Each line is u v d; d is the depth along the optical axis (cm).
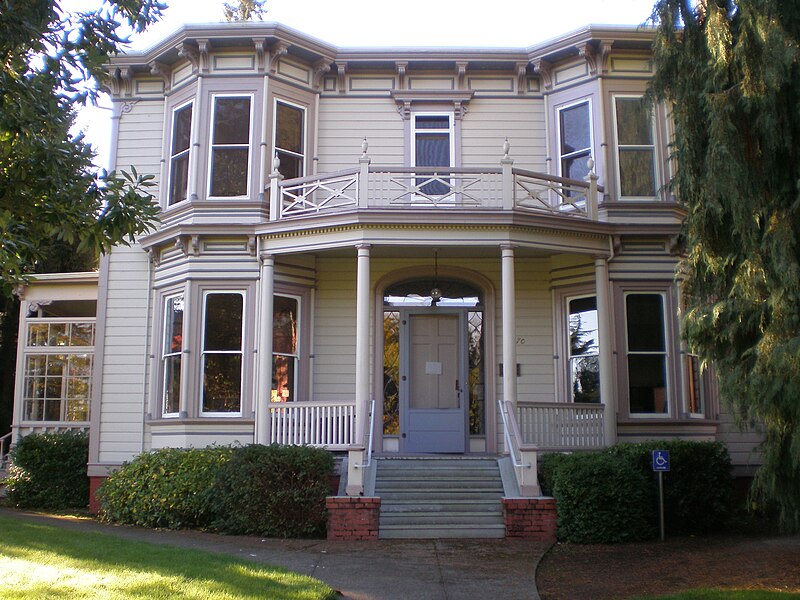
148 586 677
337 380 1420
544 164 1491
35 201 728
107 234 759
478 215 1250
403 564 902
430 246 1268
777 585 791
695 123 926
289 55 1458
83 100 755
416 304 1463
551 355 1431
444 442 1409
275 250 1330
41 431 1719
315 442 1245
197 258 1362
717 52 853
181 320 1385
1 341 2123
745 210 841
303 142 1460
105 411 1423
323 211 1320
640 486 1106
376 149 1495
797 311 796
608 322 1328
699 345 908
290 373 1383
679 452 1181
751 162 855
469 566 896
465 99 1509
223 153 1408
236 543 1027
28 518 1270
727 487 1204
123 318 1452
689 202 935
